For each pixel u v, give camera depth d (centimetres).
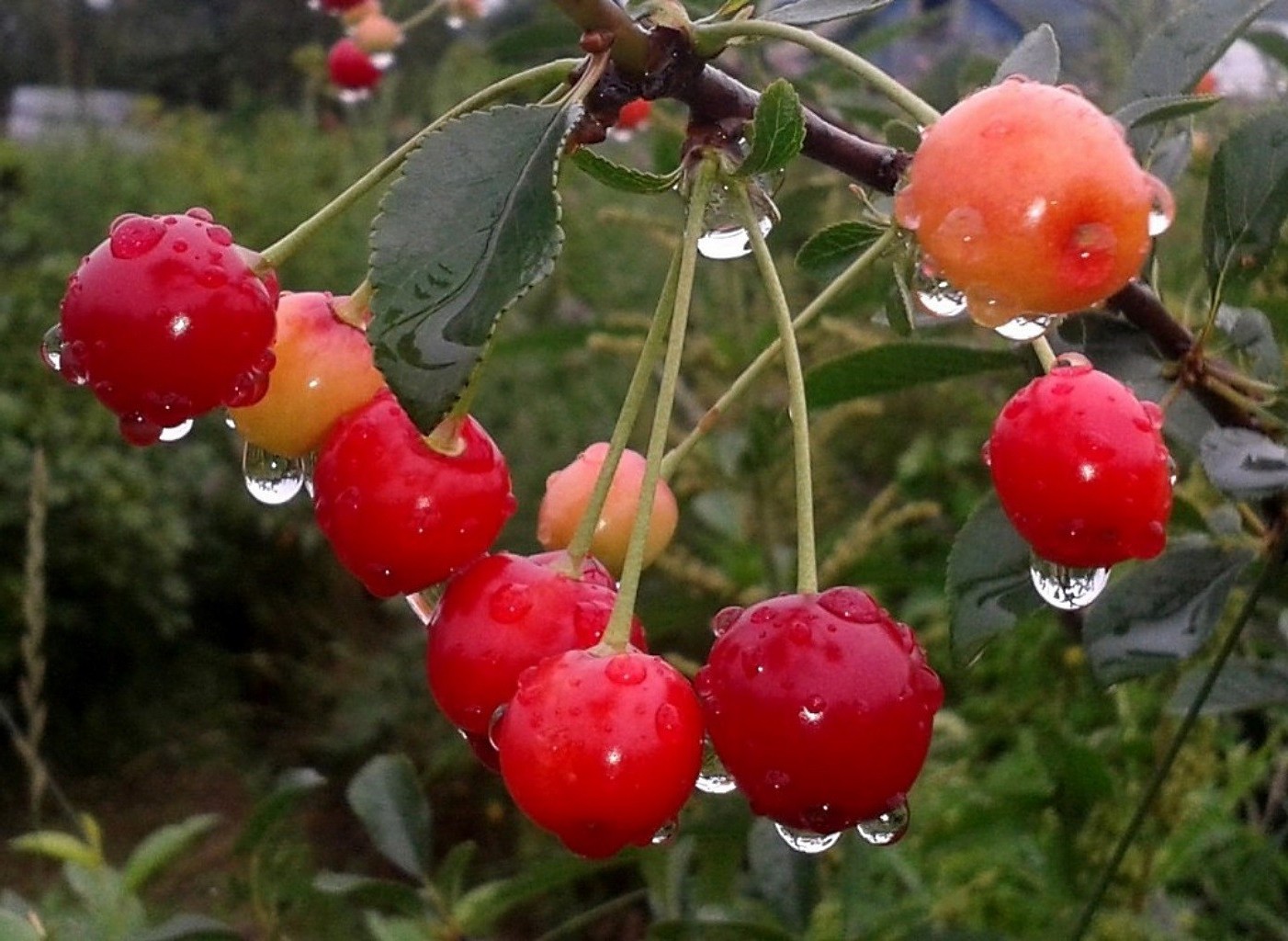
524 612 14
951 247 13
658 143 33
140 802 74
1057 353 19
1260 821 38
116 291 14
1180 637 19
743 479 41
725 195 16
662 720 13
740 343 43
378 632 84
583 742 13
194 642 83
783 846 25
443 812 68
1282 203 18
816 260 16
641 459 17
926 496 62
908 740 13
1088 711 40
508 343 37
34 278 83
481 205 13
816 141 16
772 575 38
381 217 13
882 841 15
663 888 26
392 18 48
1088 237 13
